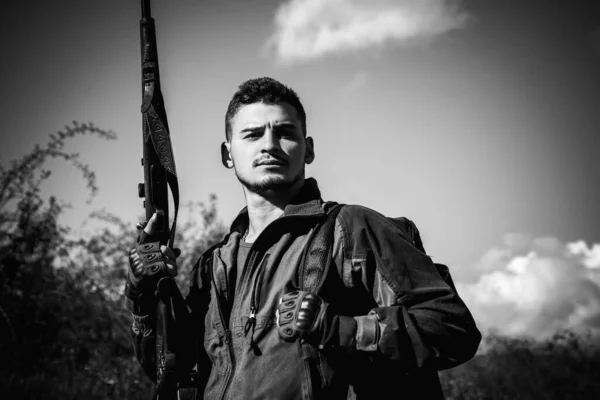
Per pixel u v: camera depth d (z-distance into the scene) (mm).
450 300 1790
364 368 1801
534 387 6441
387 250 1859
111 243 5238
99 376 4711
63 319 4672
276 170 2004
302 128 2092
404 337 1722
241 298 1905
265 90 2062
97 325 4812
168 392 1935
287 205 1969
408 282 1821
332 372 1779
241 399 1778
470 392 6477
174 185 2125
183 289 5145
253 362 1802
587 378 6617
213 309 1969
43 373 4559
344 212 1938
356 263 1866
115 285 5109
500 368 6711
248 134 2043
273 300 1851
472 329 1796
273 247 1937
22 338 4586
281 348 1792
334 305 1867
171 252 2055
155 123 2137
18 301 4637
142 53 2182
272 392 1760
